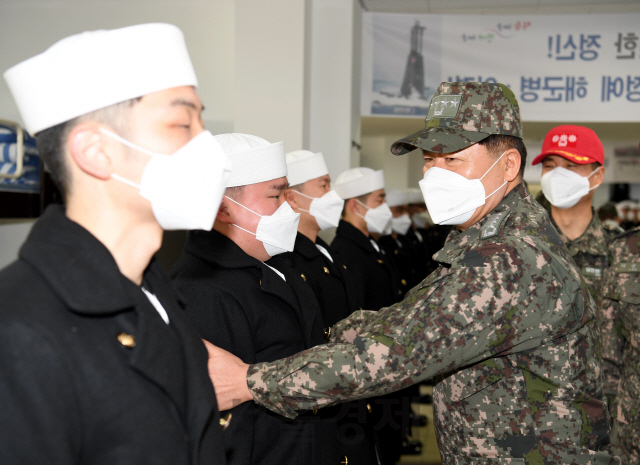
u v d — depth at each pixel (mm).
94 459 604
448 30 5012
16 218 2115
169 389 665
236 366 1135
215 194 754
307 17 4039
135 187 692
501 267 1081
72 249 638
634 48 4938
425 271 5812
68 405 564
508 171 1297
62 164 679
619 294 2061
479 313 1060
